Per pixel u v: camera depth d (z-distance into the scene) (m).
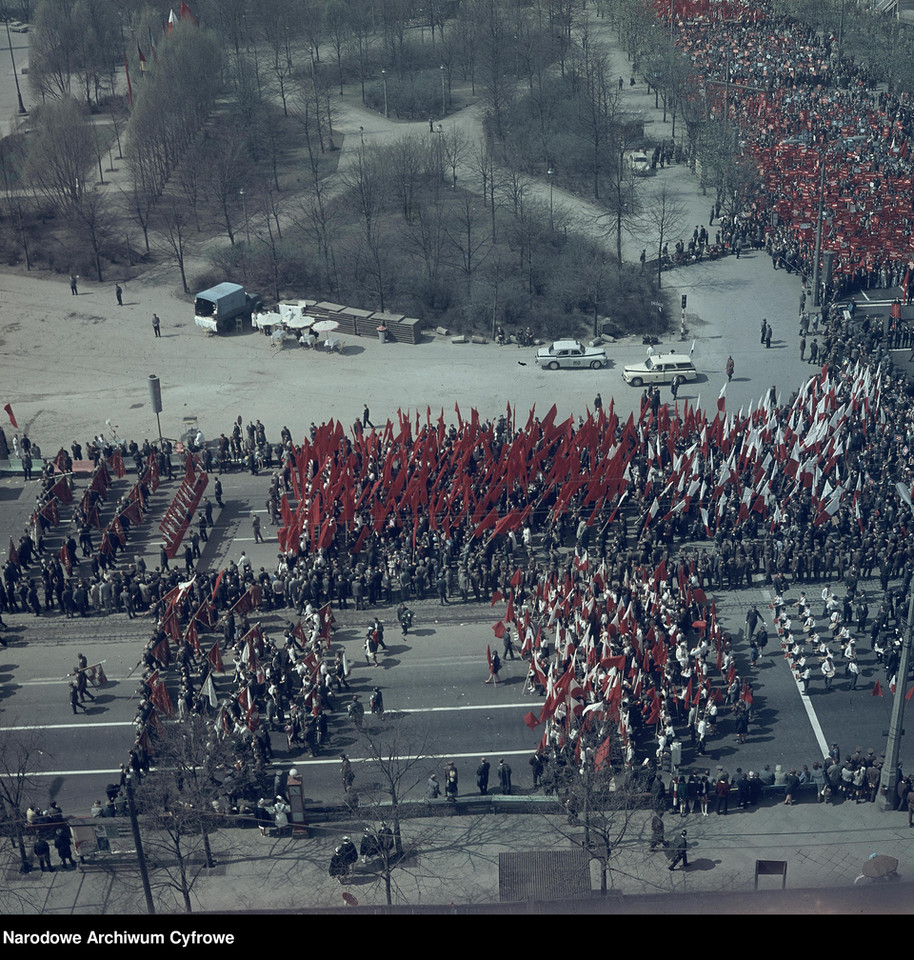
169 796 55.25
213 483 94.75
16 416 108.38
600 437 88.94
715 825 58.25
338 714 67.31
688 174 160.88
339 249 138.75
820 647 68.19
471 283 128.38
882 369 103.38
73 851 58.22
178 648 71.44
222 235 147.38
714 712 63.59
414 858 56.59
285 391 111.50
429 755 63.84
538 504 83.38
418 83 195.25
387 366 116.12
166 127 163.38
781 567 77.19
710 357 114.06
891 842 56.50
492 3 199.38
